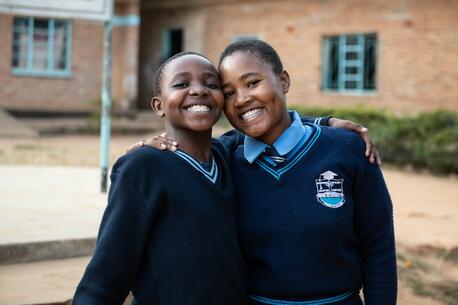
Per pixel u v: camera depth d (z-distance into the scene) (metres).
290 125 2.33
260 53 2.26
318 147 2.27
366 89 15.04
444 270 5.18
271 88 2.22
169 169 2.07
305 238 2.18
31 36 17.03
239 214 2.26
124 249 2.02
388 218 2.29
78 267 4.19
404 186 9.55
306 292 2.18
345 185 2.23
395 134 11.55
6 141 13.18
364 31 14.80
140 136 16.02
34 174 7.76
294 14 16.08
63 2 5.81
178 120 2.17
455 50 13.33
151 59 19.66
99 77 17.97
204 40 18.17
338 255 2.20
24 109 16.70
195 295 2.03
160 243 2.06
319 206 2.19
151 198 2.04
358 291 2.32
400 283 4.80
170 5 18.80
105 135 6.31
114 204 2.05
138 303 2.13
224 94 2.29
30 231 4.57
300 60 16.05
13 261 4.19
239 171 2.33
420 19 13.81
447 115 11.40
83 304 1.97
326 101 15.55
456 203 8.12
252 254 2.25
